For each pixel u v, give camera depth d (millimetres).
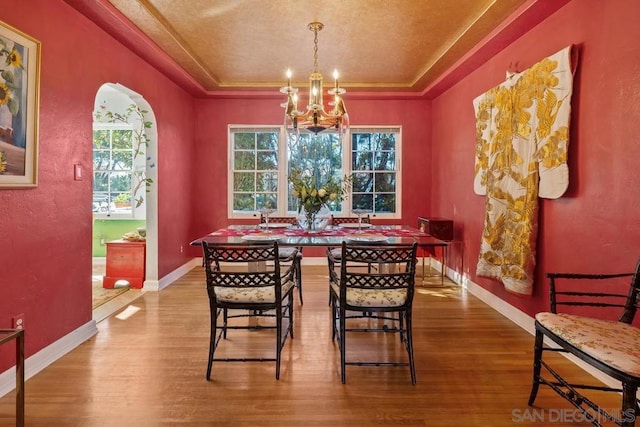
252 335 2963
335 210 5680
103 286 4375
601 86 2299
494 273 3346
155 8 3027
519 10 2850
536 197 2857
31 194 2332
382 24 3322
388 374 2338
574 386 1732
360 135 5691
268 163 5672
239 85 5098
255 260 2287
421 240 2852
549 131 2678
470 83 4266
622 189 2145
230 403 2008
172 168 4676
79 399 2037
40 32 2396
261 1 2934
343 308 2270
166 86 4457
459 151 4594
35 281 2369
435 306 3736
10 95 2117
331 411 1939
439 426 1819
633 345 1581
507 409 1967
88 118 2932
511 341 2859
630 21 2086
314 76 3152
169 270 4598
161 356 2576
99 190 5656
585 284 2438
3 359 2104
